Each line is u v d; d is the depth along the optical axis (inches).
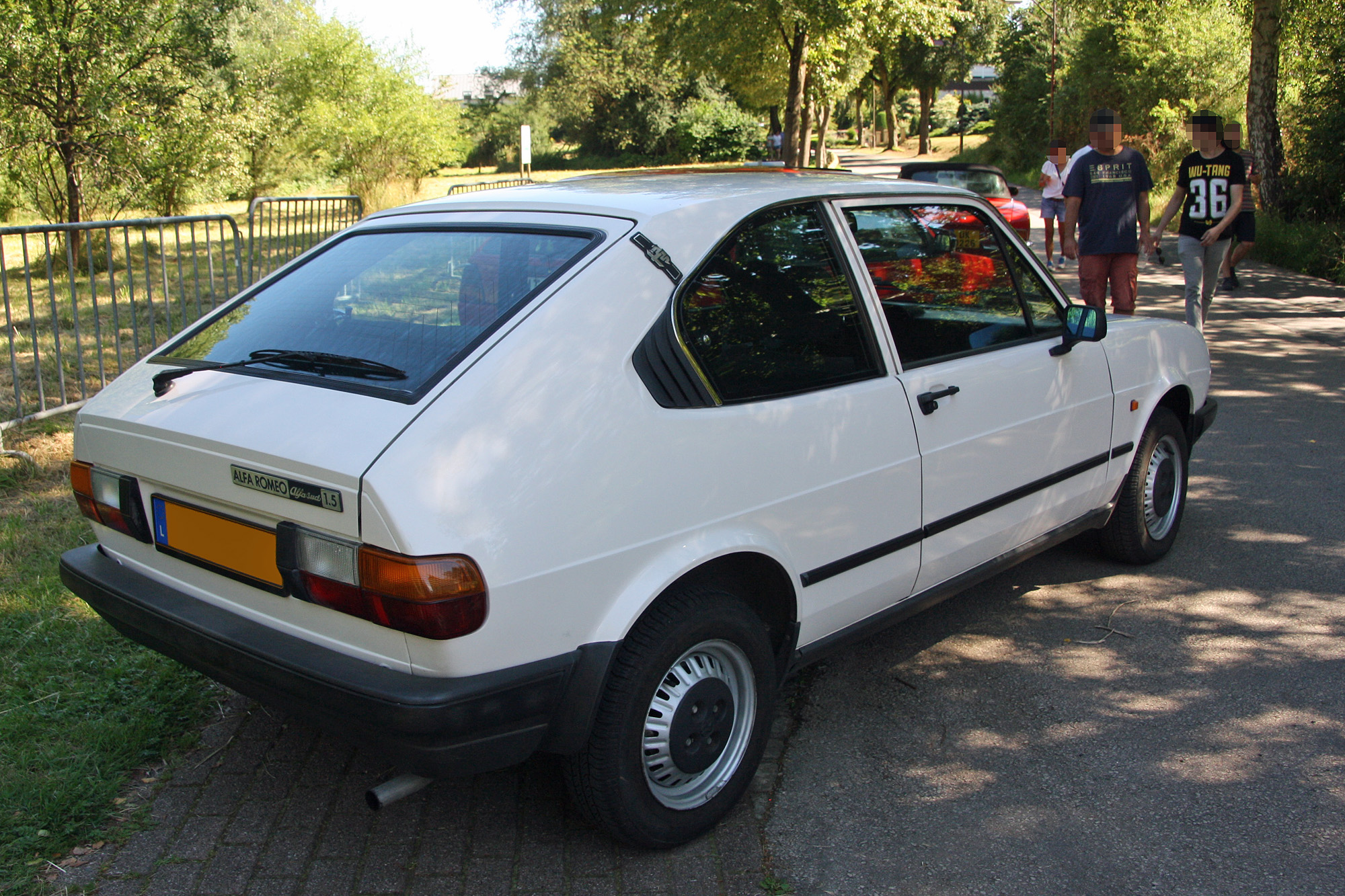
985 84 4153.5
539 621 92.1
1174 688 144.0
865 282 126.6
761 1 872.9
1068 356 154.6
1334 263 545.6
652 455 99.5
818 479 115.8
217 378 109.0
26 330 358.0
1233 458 245.4
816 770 125.6
